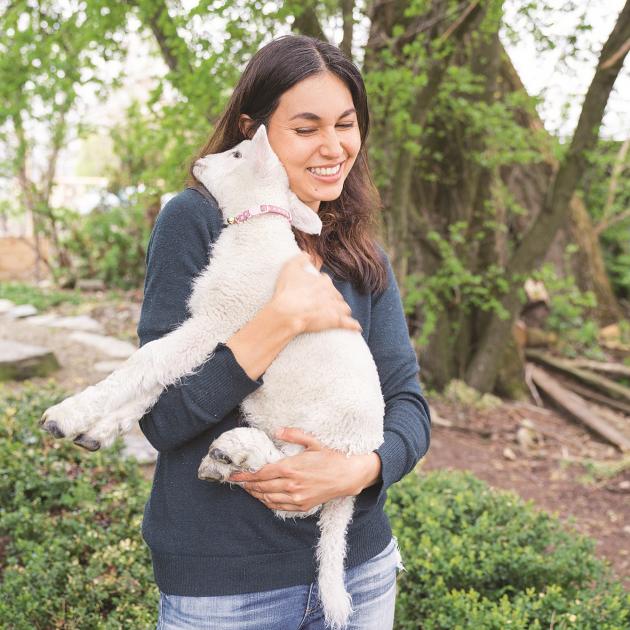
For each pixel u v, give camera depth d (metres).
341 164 1.81
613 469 5.88
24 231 15.79
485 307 7.08
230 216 1.76
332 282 1.83
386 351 1.88
